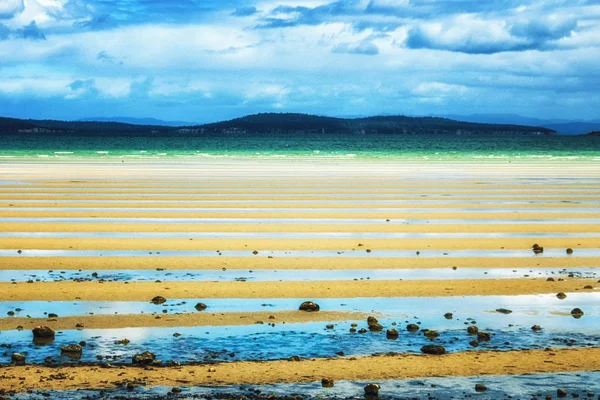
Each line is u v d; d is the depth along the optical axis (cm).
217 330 864
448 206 2167
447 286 1107
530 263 1298
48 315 921
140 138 18288
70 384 677
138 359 742
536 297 1044
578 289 1094
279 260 1304
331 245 1466
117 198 2323
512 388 678
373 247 1448
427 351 784
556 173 3912
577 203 2286
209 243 1478
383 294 1055
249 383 686
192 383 684
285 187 2775
